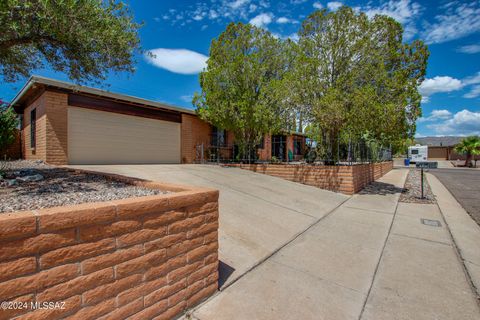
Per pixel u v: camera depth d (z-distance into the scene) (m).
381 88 7.03
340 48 7.32
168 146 11.02
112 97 8.72
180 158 11.55
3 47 3.02
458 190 9.14
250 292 2.34
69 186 3.20
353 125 6.86
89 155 8.30
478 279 2.65
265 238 3.65
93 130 8.41
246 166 9.64
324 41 7.52
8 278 1.18
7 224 1.16
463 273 2.77
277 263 2.95
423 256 3.21
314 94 7.41
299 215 4.89
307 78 7.43
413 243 3.66
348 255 3.22
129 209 1.63
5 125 6.36
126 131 9.41
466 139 26.97
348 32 7.21
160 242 1.83
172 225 1.92
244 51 9.54
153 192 2.73
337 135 7.94
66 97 7.64
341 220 4.80
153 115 10.38
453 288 2.47
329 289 2.42
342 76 7.24
